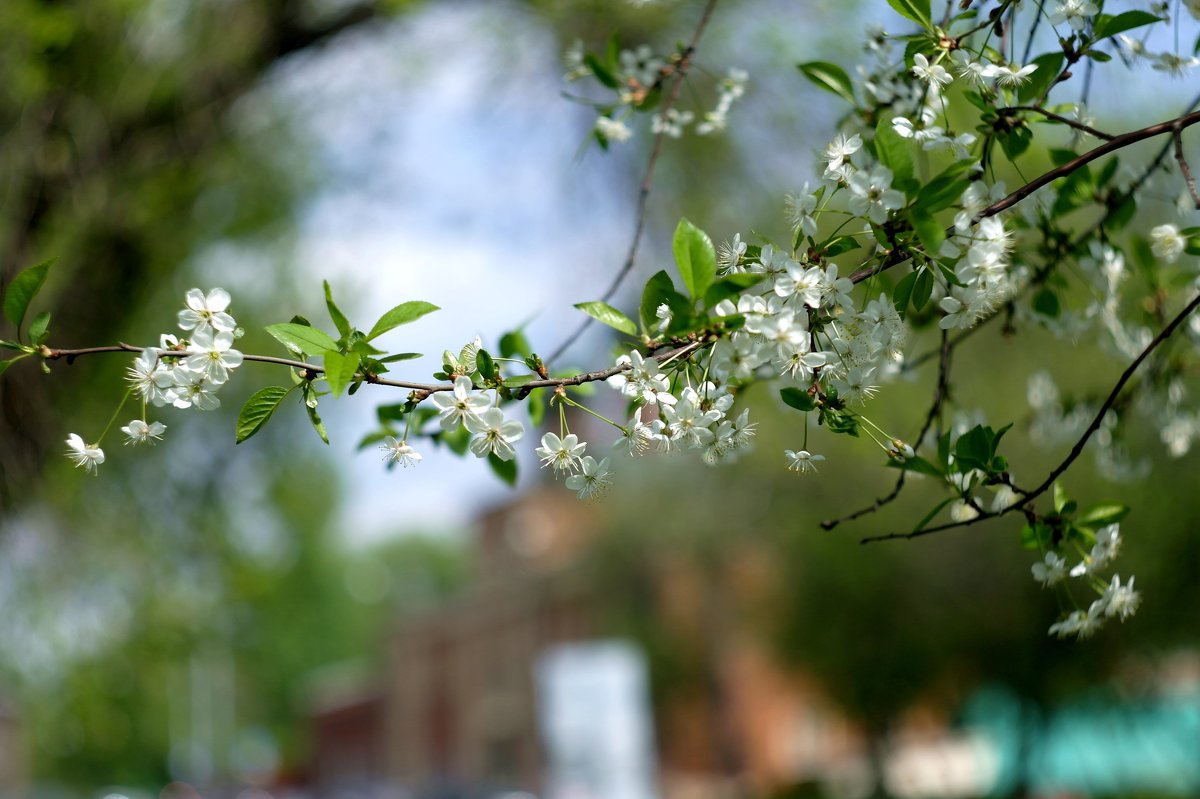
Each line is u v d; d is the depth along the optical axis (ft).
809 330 6.37
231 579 32.58
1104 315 9.87
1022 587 41.96
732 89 11.31
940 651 44.37
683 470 61.16
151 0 20.33
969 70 7.22
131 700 34.60
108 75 20.57
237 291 25.62
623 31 21.54
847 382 6.42
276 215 24.35
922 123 8.21
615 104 11.40
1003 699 46.52
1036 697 42.83
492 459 10.54
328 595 161.07
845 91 9.25
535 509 110.32
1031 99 7.56
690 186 22.34
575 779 50.24
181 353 6.00
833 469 43.68
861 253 10.28
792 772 75.36
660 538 62.85
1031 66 7.19
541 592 97.50
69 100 20.43
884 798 50.75
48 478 24.02
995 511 7.48
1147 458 11.21
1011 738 46.29
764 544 53.26
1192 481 30.91
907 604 44.34
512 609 102.42
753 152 21.94
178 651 33.35
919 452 9.78
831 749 76.23
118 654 32.24
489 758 106.22
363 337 6.13
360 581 194.80
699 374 6.34
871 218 6.41
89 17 19.47
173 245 22.94
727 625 65.31
